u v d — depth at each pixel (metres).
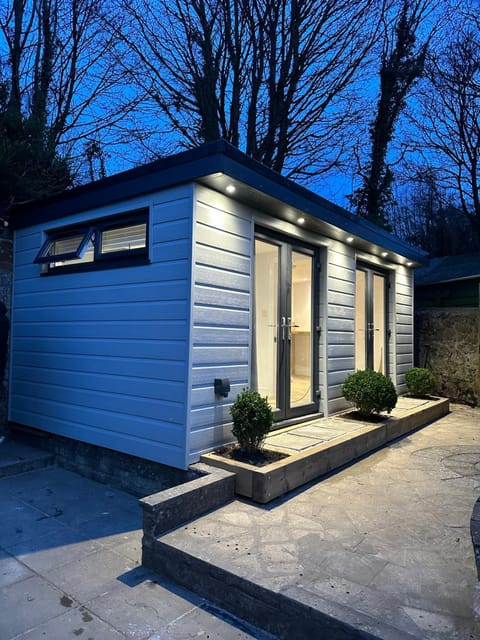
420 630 1.72
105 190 4.09
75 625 2.06
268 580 2.08
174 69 10.21
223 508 2.97
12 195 5.33
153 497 2.66
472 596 1.97
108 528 3.18
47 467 4.60
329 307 5.40
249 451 3.53
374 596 1.96
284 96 10.46
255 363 4.29
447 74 11.12
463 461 4.14
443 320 8.32
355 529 2.68
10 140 5.54
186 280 3.46
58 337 4.60
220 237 3.72
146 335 3.73
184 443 3.38
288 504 3.07
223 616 2.14
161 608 2.20
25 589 2.38
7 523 3.25
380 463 4.07
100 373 4.12
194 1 9.70
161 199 3.68
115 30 9.26
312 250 5.26
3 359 4.91
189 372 3.39
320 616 1.84
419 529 2.70
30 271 5.00
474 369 7.74
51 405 4.66
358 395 5.02
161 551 2.50
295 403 4.90
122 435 3.88
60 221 4.65
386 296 7.30
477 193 12.68
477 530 2.26
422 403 6.46
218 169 3.24
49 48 8.40
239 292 3.93
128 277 3.91
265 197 3.86
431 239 16.19
